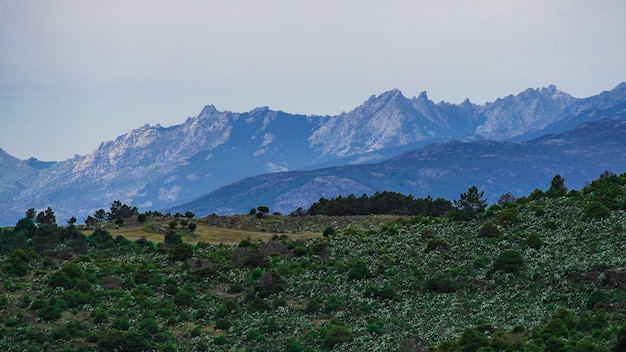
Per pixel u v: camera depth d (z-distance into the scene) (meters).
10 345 119.06
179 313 136.12
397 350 111.19
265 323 128.38
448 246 150.88
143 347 120.56
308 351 114.94
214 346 121.75
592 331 101.62
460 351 104.69
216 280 152.50
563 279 122.81
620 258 123.44
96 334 122.75
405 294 134.75
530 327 109.00
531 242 140.25
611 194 154.50
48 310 130.88
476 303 124.38
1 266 155.75
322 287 143.25
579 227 142.50
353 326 123.69
